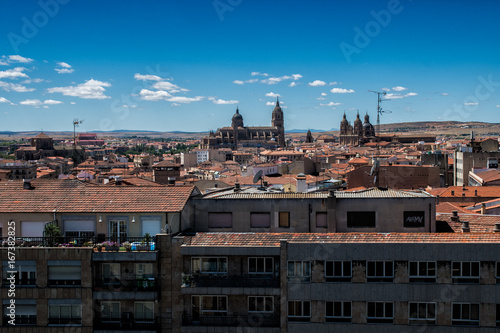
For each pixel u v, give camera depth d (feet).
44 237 167.12
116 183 351.05
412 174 511.40
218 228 184.85
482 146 625.00
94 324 164.96
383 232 179.32
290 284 160.45
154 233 177.47
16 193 188.24
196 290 162.91
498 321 155.12
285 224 183.52
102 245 167.43
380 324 157.89
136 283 164.25
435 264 156.35
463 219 221.25
